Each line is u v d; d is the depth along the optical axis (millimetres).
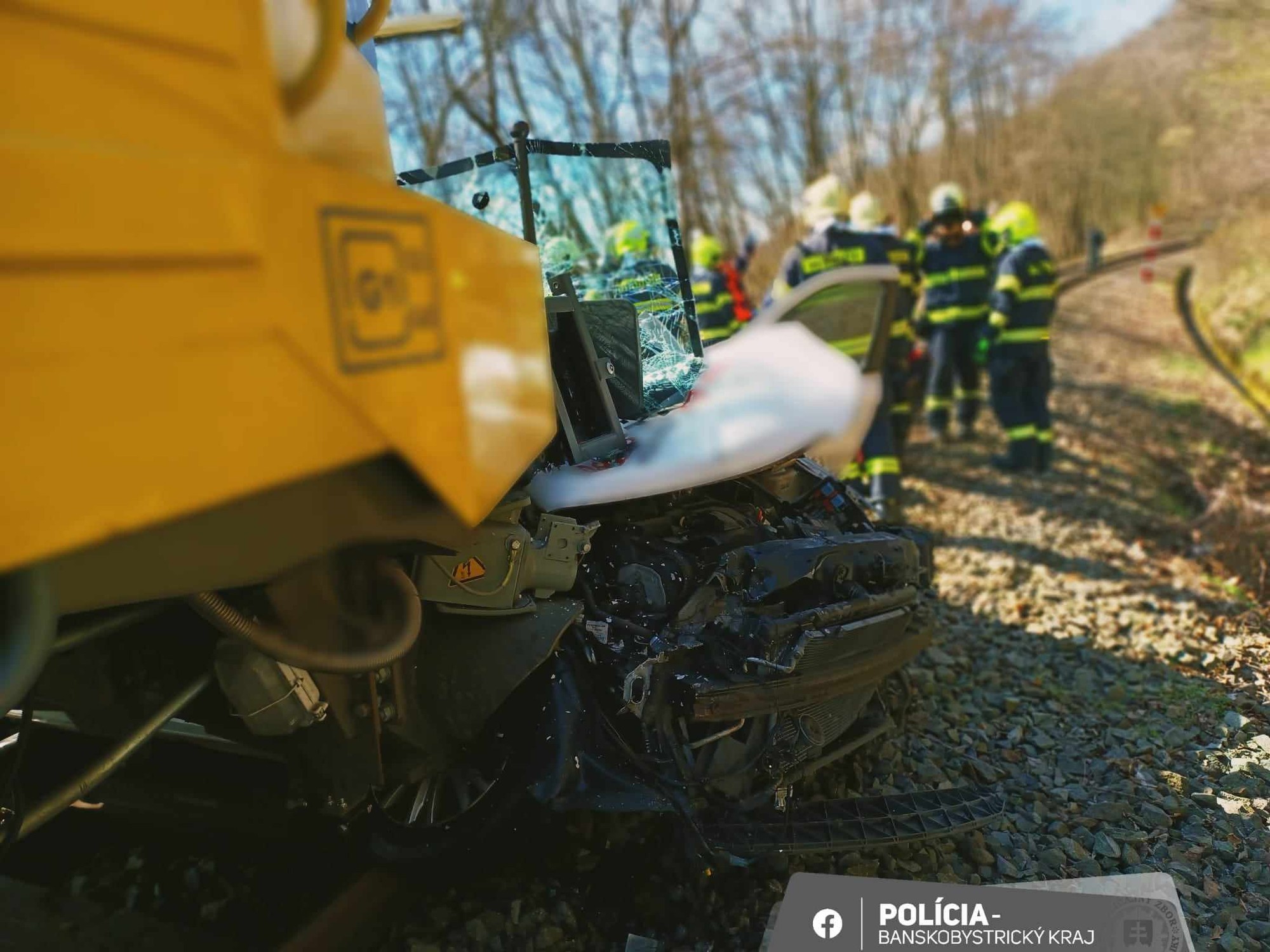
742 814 2830
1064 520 7762
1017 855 3260
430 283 1536
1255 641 5035
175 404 1074
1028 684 4684
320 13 1464
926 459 10242
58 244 957
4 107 937
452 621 2732
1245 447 10359
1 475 923
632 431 3242
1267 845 3299
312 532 1542
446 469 1554
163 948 2611
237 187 1146
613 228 4188
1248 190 19359
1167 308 24328
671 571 3014
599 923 2773
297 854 2998
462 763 2824
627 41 16281
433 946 2625
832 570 3158
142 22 1098
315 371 1254
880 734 3592
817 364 3334
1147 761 3916
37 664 1279
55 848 3070
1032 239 9188
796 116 24312
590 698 2752
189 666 2480
